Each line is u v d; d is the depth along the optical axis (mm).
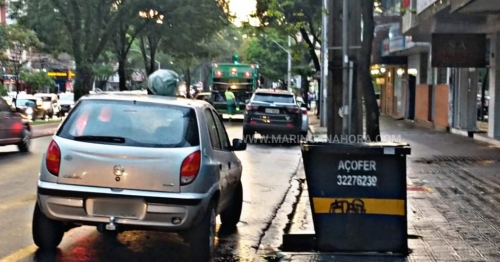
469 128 34438
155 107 9430
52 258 9398
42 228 9445
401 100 51812
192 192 8898
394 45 43094
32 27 50656
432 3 23000
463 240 10578
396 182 9336
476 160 22641
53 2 43750
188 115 9422
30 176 17891
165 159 8891
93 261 9359
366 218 9445
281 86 90375
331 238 9516
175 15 49312
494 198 14828
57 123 44188
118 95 9719
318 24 44469
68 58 88062
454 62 28219
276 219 13164
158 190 8836
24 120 24594
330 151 9344
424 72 44688
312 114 62500
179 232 9414
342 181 9438
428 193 15508
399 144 9367
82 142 9047
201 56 58938
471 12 21609
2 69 54656
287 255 9594
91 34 44969
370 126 14812
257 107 30609
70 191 8828
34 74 57188
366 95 14547
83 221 8875
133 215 8812
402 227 9383
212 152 9672
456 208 13539
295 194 16344
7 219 11984
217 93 49781
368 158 9359
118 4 46656
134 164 8844
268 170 21156
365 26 13391
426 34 29844
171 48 57531
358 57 12148
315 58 46562
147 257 9719
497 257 9531
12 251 9703
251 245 10859
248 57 87062
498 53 28812
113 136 9062
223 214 12039
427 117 41719
